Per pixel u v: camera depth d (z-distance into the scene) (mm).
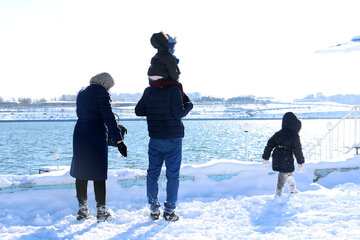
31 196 4324
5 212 4008
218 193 5020
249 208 4156
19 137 93250
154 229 3439
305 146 48219
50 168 6555
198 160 39781
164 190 4910
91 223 3713
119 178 4781
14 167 38094
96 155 3715
